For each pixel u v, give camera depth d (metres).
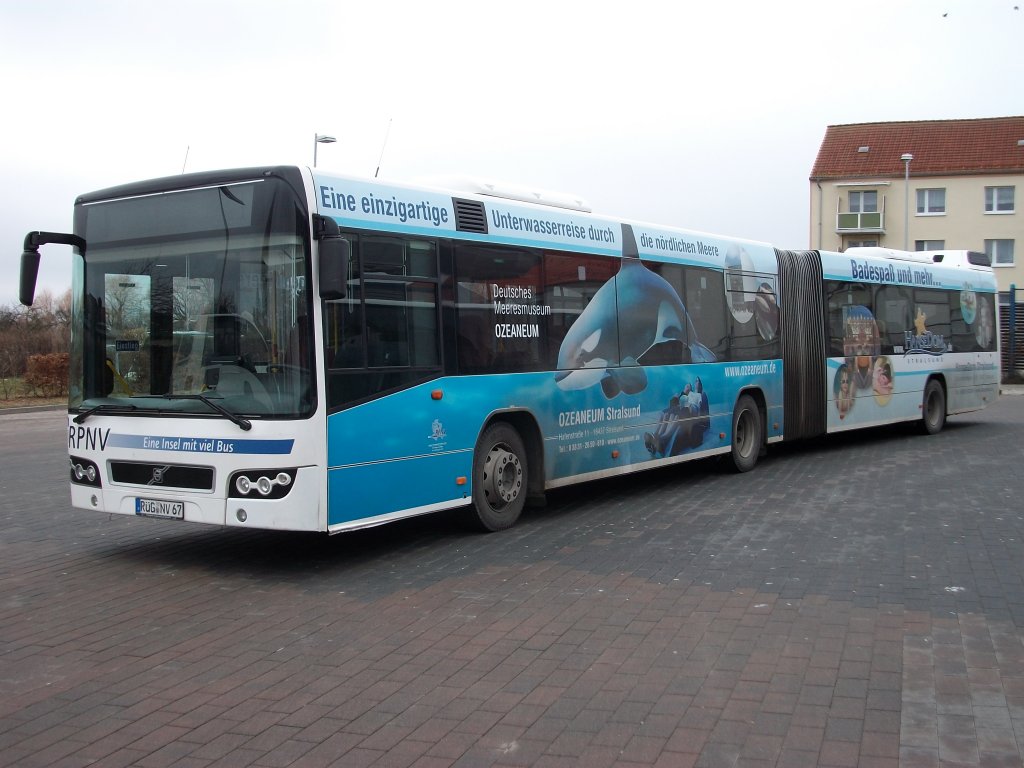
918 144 53.16
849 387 15.40
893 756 4.12
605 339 10.41
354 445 7.49
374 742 4.34
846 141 54.66
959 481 11.98
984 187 50.78
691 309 11.92
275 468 7.09
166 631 6.10
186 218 7.59
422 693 4.95
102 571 7.71
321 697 4.91
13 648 5.79
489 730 4.46
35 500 11.37
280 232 7.21
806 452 15.48
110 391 7.89
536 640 5.79
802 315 14.40
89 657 5.61
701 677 5.12
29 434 21.70
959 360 18.94
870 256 16.33
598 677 5.14
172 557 8.20
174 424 7.46
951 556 7.88
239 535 9.14
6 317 35.75
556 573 7.43
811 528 9.09
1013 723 4.46
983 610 6.32
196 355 7.47
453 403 8.46
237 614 6.46
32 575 7.59
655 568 7.55
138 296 7.76
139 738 4.43
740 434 13.07
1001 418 22.28
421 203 8.30
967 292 19.39
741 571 7.43
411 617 6.32
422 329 8.20
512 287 9.20
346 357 7.47
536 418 9.44
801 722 4.50
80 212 8.11
